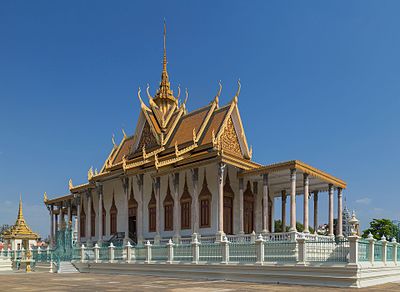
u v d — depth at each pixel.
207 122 39.31
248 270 22.94
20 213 68.69
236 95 39.09
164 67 48.69
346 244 19.80
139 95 44.72
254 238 29.23
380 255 21.48
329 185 34.56
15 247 65.50
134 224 42.16
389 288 18.22
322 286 19.31
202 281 23.16
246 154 39.25
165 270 27.81
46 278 26.69
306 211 29.97
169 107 46.06
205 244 25.80
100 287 19.61
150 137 43.66
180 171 34.97
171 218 37.44
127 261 30.81
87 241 44.81
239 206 33.56
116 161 49.50
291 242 21.62
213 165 35.09
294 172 29.45
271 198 39.25
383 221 59.12
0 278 26.97
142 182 38.75
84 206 48.91
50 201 53.69
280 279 21.39
